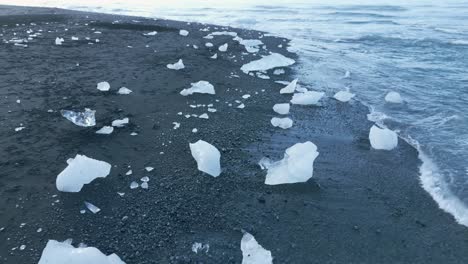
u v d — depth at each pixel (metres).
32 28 10.93
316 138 4.92
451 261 2.93
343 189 3.81
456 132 5.13
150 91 6.16
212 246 2.96
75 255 2.54
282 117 5.52
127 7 18.25
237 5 19.45
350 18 15.59
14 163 3.87
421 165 4.31
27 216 3.17
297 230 3.20
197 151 4.07
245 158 4.30
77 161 3.63
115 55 8.27
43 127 4.65
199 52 9.09
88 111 4.95
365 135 5.05
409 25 13.90
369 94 6.73
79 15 13.98
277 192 3.71
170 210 3.35
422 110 5.96
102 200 3.44
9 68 6.86
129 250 2.88
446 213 3.48
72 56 7.95
